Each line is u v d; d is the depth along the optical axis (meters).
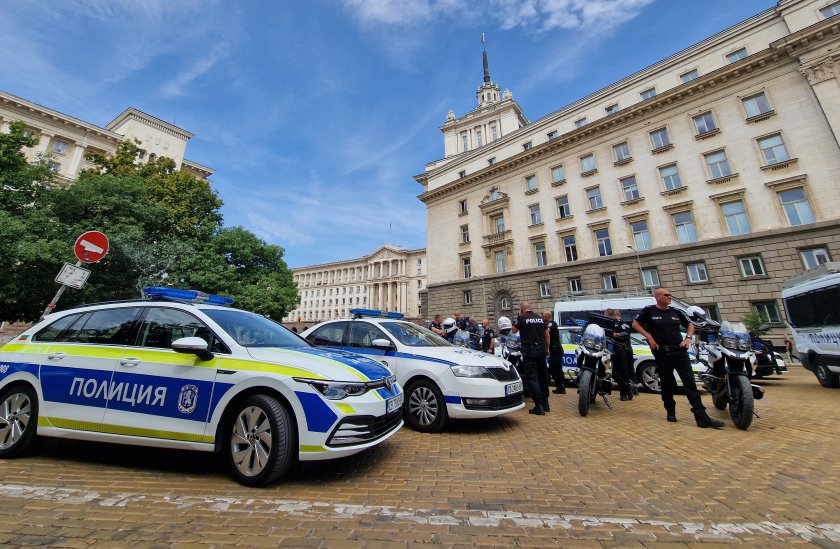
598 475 3.49
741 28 22.83
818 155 18.73
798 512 2.67
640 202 24.34
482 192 33.94
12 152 14.70
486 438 4.91
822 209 18.30
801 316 10.68
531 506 2.79
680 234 22.64
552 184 28.78
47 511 2.60
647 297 11.60
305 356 3.56
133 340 3.87
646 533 2.37
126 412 3.52
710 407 6.91
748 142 20.83
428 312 35.53
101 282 15.27
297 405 3.16
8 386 3.97
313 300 97.31
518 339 8.34
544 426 5.59
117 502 2.78
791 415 6.16
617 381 8.01
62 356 3.92
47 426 3.70
